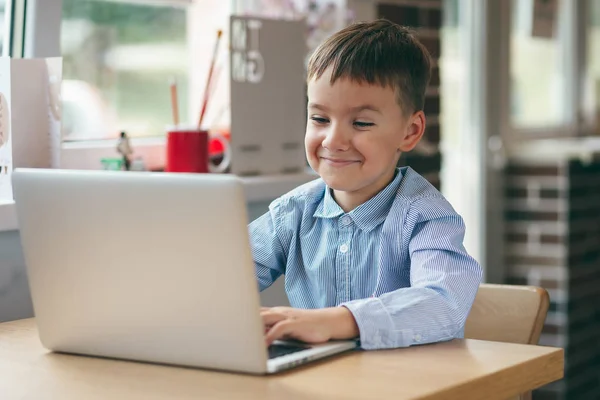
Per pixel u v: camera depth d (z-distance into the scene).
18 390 1.22
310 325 1.35
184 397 1.17
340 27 2.76
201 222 1.22
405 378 1.22
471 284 1.50
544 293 1.77
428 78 1.69
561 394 3.75
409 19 3.06
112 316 1.34
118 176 1.28
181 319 1.28
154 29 2.62
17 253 1.98
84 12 2.43
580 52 4.45
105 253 1.32
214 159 2.52
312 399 1.14
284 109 2.57
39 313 1.42
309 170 2.68
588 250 3.92
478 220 3.82
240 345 1.24
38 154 2.05
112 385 1.24
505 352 1.37
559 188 3.74
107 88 2.52
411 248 1.59
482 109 3.80
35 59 2.03
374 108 1.56
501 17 3.83
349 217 1.67
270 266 1.78
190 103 2.76
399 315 1.40
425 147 3.19
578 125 4.47
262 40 2.50
